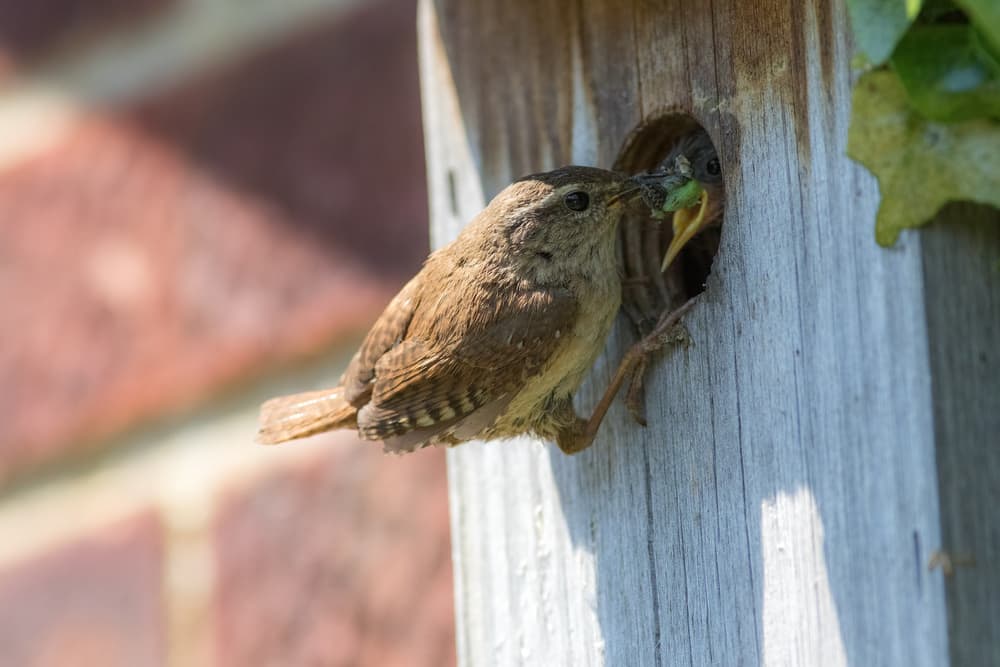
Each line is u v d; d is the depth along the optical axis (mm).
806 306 5793
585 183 6766
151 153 9930
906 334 5383
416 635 8609
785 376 5879
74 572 9398
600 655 6801
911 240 5391
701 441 6281
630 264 7434
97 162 10078
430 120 7785
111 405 9555
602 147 6945
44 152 10273
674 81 6520
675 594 6398
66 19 10445
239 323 9328
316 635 8766
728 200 6191
